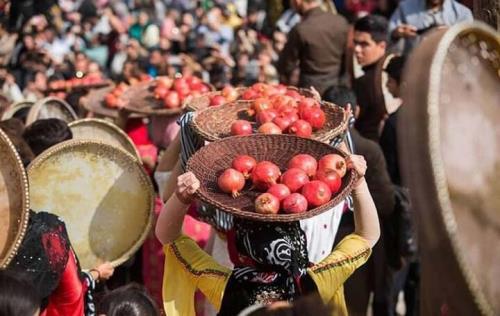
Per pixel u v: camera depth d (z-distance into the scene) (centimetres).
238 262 372
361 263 373
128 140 639
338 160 364
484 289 177
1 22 1908
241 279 363
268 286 362
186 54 1766
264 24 1838
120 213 492
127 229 493
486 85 195
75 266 378
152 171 639
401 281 689
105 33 1912
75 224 482
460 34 191
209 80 1462
